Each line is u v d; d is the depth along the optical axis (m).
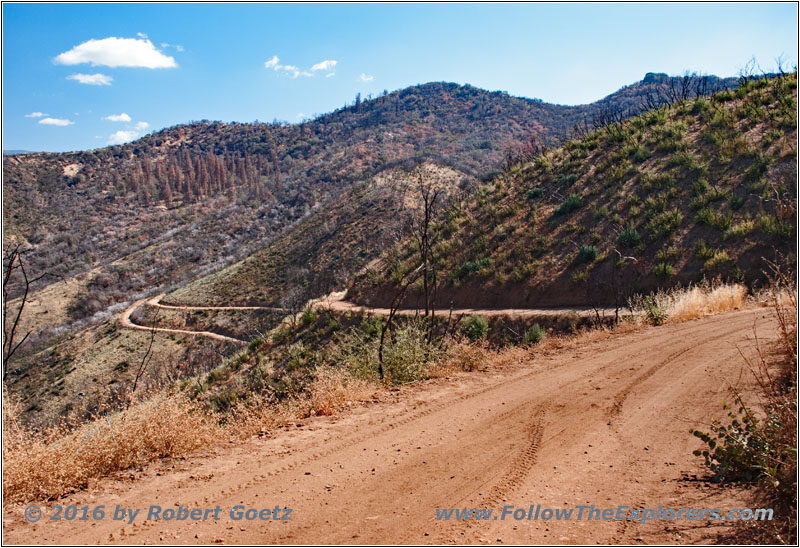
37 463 4.26
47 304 79.50
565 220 29.38
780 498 3.56
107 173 185.75
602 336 11.13
